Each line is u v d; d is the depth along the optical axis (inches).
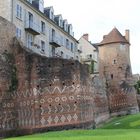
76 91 1202.6
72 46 2346.2
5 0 1498.5
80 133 948.0
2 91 1153.4
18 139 880.9
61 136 880.9
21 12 1588.3
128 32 2536.9
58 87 1195.3
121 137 786.2
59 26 2044.8
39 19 1786.4
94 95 1612.9
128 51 2465.6
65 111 1186.0
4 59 1181.1
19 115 1181.1
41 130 1166.3
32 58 1206.3
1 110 1137.4
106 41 2455.7
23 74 1207.6
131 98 2298.2
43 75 1198.3
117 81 2367.1
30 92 1195.3
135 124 1298.0
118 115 2155.5
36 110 1181.7
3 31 1193.4
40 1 1819.6
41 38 1806.1
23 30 1608.0
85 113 1245.1
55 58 1208.8
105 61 2449.6
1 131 1124.5
